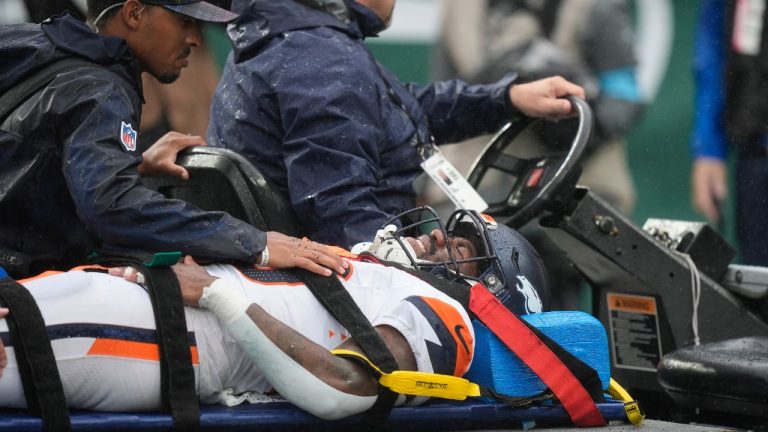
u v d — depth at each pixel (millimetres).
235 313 8805
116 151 9492
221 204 12148
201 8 10555
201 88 18109
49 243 10070
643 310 13961
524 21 18938
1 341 8164
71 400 8672
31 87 9719
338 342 9484
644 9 19359
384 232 10484
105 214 9266
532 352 9656
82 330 8500
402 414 9320
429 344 9211
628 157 19641
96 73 9805
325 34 12594
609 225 13539
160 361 8695
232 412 8859
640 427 10164
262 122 12672
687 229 14164
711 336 13859
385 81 13305
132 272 8930
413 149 13164
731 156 19516
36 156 9625
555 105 14352
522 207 13227
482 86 15086
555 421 10141
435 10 19312
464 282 10281
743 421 12039
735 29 19000
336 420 9195
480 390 9867
